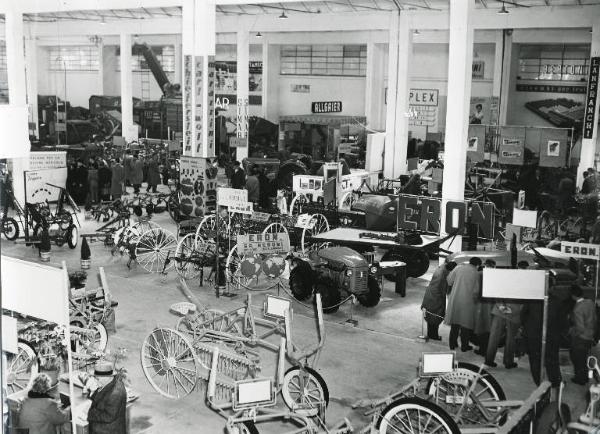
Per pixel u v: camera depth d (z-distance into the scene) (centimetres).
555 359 891
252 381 677
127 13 3006
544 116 3056
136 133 3206
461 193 1509
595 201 1830
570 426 661
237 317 934
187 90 1833
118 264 1543
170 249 1518
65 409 693
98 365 718
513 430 575
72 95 4272
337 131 3048
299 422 786
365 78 3481
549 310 890
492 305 995
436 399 739
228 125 3694
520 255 1205
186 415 811
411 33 2506
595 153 2527
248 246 1237
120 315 1177
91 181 2134
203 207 1834
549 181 2245
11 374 807
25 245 1698
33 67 3195
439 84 3300
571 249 1030
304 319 1189
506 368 979
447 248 1505
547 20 2272
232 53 3759
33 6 2092
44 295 651
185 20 1808
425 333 1131
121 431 655
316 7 2614
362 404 758
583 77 2969
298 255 1420
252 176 2083
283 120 3319
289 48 3647
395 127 2567
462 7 1471
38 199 1656
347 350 1042
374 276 1246
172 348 873
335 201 1738
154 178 2441
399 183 2508
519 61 3083
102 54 4025
